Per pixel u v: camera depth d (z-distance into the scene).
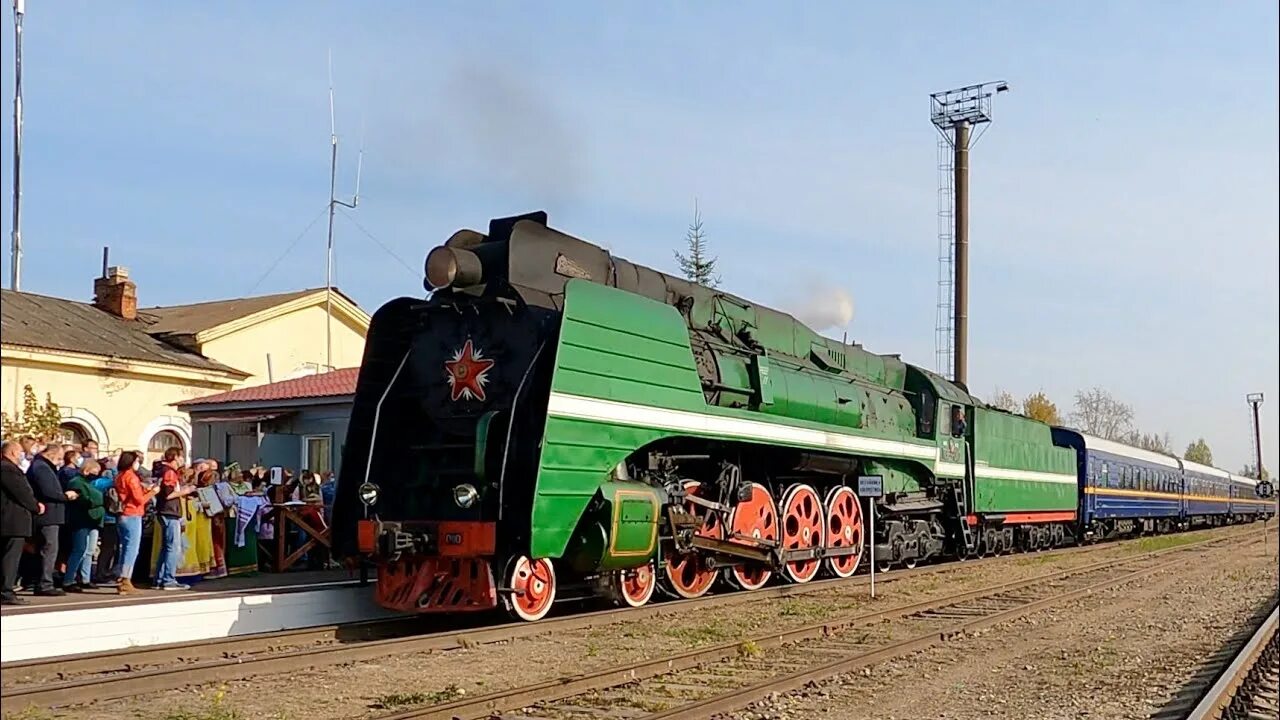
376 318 13.27
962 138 38.59
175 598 11.23
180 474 14.73
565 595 14.45
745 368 15.77
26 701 7.81
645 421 12.93
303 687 8.70
